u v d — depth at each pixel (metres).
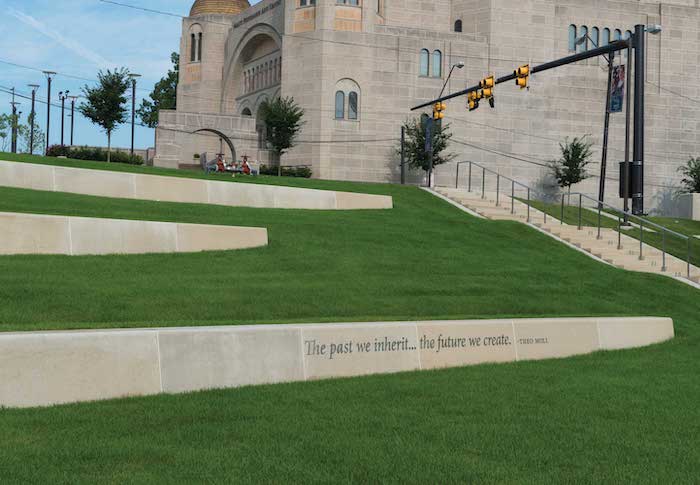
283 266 21.56
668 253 31.36
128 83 63.97
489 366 14.33
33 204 24.62
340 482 7.61
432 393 11.67
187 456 8.25
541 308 20.34
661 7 75.50
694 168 71.88
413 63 69.38
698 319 22.05
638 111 33.09
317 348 12.77
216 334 11.77
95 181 29.33
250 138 72.38
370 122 68.62
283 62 69.50
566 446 9.09
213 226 22.62
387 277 21.53
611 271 26.73
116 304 15.41
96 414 9.86
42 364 10.36
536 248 29.91
